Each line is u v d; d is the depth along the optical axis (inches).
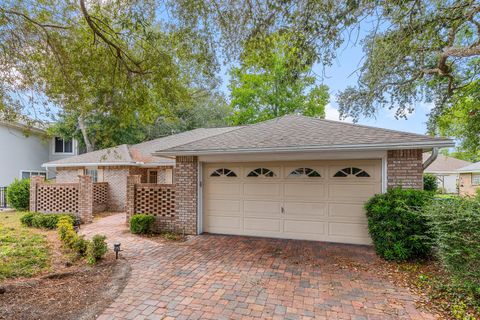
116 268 221.9
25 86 248.2
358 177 295.1
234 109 1073.5
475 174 961.5
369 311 155.4
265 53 209.3
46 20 221.6
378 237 244.8
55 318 145.9
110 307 159.2
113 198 563.2
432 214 184.4
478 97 402.3
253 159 326.0
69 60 230.2
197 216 341.7
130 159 564.1
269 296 173.6
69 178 599.8
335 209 302.8
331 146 274.5
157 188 359.9
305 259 245.1
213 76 229.5
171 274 209.9
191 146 342.0
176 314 152.0
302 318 148.4
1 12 200.5
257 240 312.7
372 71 264.7
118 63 237.0
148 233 345.4
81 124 751.7
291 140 306.3
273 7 172.9
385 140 268.4
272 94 992.2
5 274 203.8
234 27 198.5
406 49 245.8
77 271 213.5
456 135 639.8
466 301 163.0
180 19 199.6
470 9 227.6
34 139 756.6
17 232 346.9
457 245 168.7
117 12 196.9
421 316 150.3
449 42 268.5
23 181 546.3
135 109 261.4
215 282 195.0
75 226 356.5
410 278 201.2
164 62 225.5
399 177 269.9
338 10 170.2
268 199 327.9
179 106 296.8
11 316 146.3
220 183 347.3
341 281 196.7
